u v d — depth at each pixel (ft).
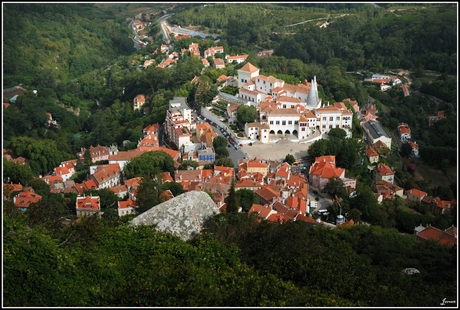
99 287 326.24
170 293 309.01
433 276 430.20
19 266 318.04
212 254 360.07
